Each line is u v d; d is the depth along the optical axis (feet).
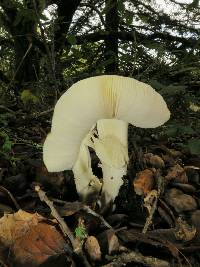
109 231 0.59
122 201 0.77
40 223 0.57
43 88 1.56
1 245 0.55
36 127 1.31
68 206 0.67
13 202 0.72
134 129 1.21
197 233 0.64
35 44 2.03
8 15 2.01
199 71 1.64
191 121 1.25
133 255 0.54
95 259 0.55
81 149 0.74
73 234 0.60
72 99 0.59
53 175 0.85
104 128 0.68
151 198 0.71
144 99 0.60
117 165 0.68
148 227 0.66
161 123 0.69
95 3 2.78
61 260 0.54
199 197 0.85
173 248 0.57
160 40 2.71
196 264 0.57
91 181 0.76
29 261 0.53
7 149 0.94
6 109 1.28
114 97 0.59
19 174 0.85
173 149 1.20
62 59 1.71
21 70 2.19
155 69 1.56
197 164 1.09
